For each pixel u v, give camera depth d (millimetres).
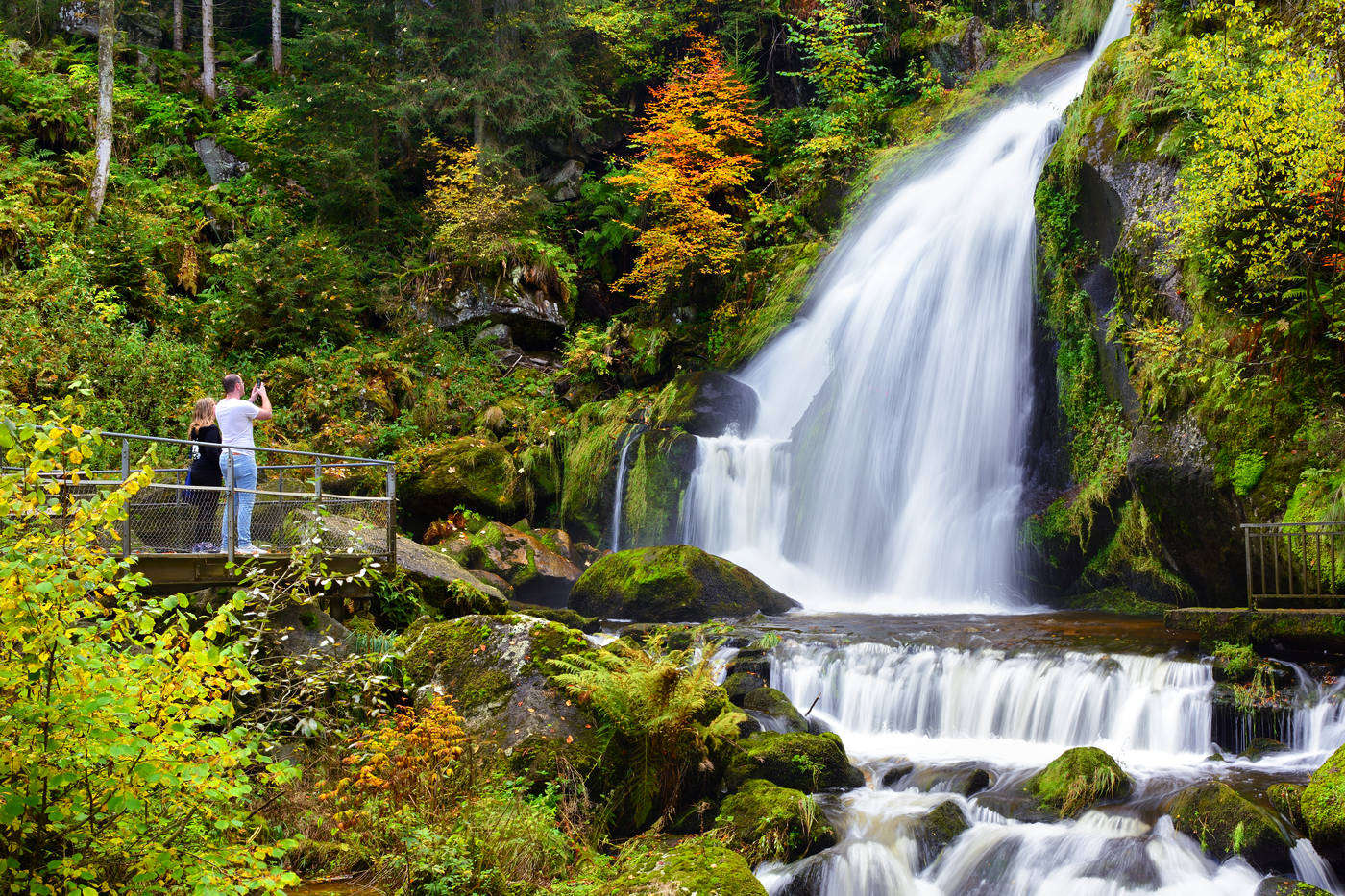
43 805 4312
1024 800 8328
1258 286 11898
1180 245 12922
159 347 19062
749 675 11141
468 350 24266
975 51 25391
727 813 8289
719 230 24062
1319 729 8617
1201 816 7398
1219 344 12133
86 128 24156
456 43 26953
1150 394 13094
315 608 9906
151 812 4926
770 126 27625
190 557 9094
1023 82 22297
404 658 9336
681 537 19125
